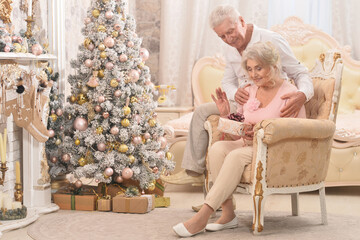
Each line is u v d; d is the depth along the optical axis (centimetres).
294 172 326
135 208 388
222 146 344
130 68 406
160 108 570
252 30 378
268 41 341
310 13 604
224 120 337
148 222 361
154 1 643
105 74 399
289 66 367
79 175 400
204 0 617
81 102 409
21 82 364
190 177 429
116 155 403
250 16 609
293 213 380
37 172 395
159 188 425
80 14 521
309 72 375
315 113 355
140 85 423
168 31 622
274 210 402
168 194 462
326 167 350
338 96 346
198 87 608
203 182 429
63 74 432
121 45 403
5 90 356
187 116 524
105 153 405
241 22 378
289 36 585
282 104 336
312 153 333
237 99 360
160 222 361
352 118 512
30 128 377
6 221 345
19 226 345
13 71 359
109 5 401
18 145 404
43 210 386
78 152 410
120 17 411
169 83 626
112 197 407
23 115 367
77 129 406
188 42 617
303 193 467
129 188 402
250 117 343
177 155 473
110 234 330
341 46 585
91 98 405
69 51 495
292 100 331
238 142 354
